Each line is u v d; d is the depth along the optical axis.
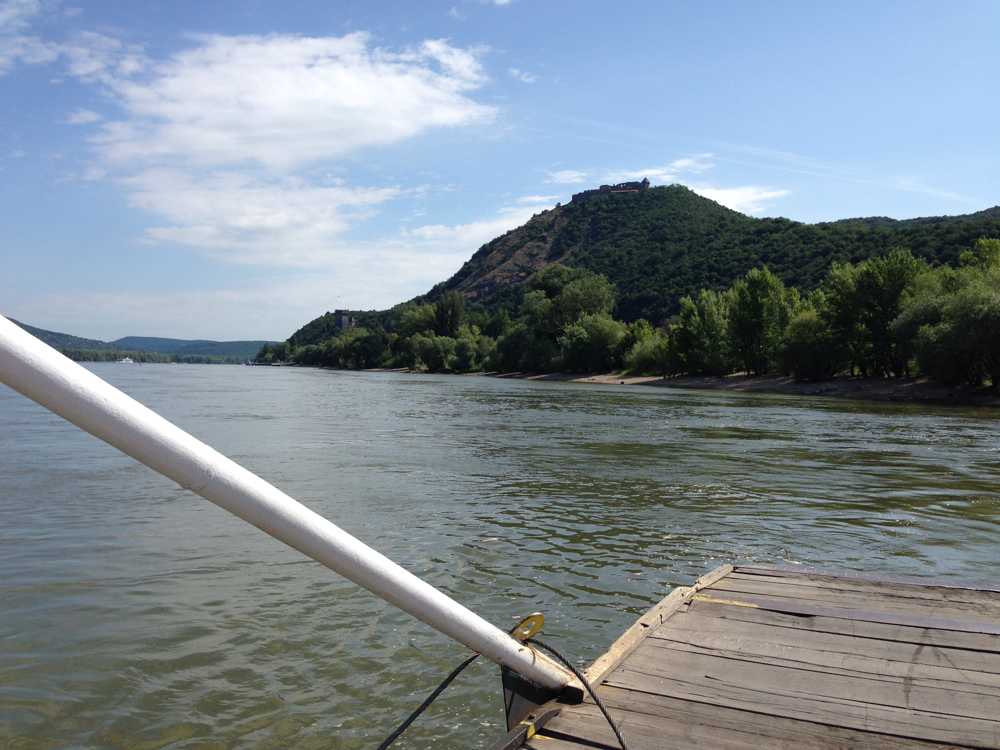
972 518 9.13
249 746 3.58
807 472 12.86
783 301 52.78
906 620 3.70
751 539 7.88
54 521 8.41
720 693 2.82
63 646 4.76
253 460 13.85
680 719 2.58
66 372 1.04
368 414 26.34
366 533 7.90
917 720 2.60
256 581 6.19
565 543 7.57
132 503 9.51
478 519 8.67
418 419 24.14
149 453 1.15
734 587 4.45
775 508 9.62
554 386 55.62
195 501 9.64
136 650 4.71
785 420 24.09
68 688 4.18
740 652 3.29
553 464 13.51
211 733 3.70
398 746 3.58
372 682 4.29
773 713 2.64
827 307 45.97
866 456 15.18
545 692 2.69
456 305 108.62
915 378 39.91
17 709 3.92
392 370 114.69
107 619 5.25
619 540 7.74
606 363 69.38
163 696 4.09
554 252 191.25
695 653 3.27
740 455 15.09
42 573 6.37
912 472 13.02
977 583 4.48
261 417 24.64
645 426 21.66
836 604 4.04
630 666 3.11
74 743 3.59
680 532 8.15
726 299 58.12
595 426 21.59
